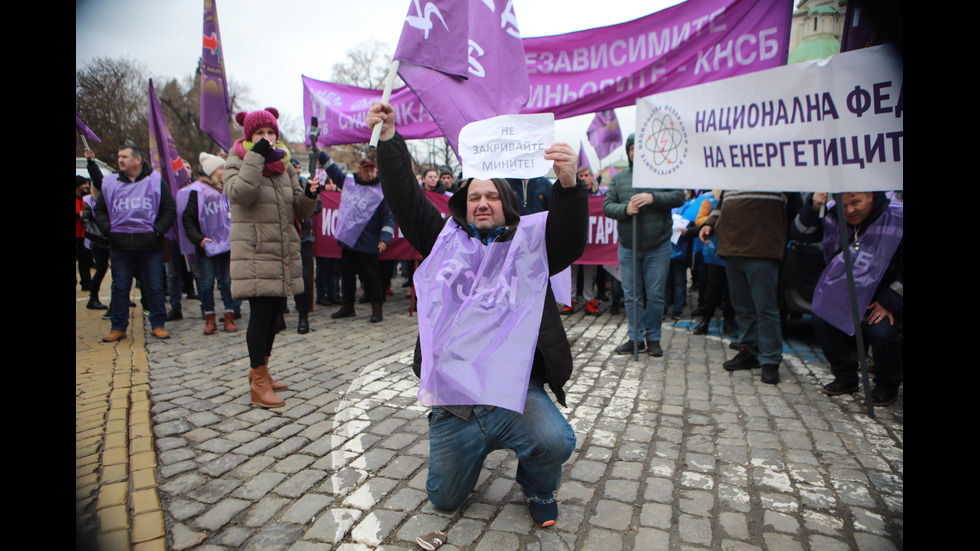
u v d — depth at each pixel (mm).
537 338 2002
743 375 4172
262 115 3430
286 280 3500
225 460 2725
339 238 6156
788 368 4348
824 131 3125
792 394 3703
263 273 3400
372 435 3041
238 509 2281
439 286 2076
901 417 3268
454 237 2156
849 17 3094
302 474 2586
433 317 2043
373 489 2447
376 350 4980
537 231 2098
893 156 2922
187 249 6207
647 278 4750
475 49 2672
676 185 3844
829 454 2779
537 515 2145
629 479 2543
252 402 3533
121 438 2926
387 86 2281
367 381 4027
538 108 4684
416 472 2609
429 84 2506
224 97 4344
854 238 3428
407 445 2912
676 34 4207
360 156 29422
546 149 1952
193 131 28156
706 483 2498
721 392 3770
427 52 2424
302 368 4379
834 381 3725
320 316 6816
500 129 2076
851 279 3268
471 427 2061
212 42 4262
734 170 3523
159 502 2314
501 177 2068
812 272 5105
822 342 3662
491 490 2453
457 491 2168
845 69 3008
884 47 2893
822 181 3150
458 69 2516
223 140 4379
